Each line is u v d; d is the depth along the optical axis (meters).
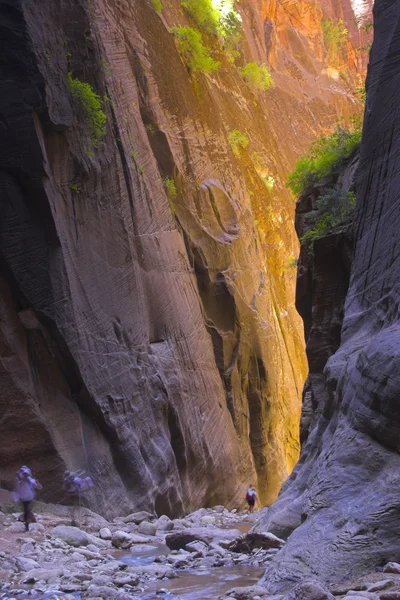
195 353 23.97
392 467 8.09
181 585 8.62
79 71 19.25
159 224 23.31
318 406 14.79
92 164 18.81
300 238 17.72
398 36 12.88
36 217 16.77
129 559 11.22
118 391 18.27
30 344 16.58
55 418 16.31
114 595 8.07
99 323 18.17
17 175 16.58
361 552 7.35
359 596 6.10
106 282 18.86
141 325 20.34
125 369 18.81
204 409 23.64
